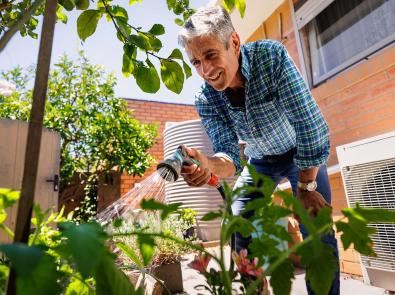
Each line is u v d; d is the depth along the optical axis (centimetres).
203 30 108
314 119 120
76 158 476
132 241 116
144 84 85
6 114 385
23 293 21
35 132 31
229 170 143
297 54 300
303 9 293
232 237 46
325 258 33
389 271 153
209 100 159
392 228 151
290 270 35
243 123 150
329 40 266
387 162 155
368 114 208
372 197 162
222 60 114
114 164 491
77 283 46
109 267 28
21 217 29
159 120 701
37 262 19
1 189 34
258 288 37
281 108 136
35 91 33
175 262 193
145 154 504
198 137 411
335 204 215
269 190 34
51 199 275
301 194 122
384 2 216
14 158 253
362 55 232
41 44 35
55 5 37
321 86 251
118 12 93
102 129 466
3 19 88
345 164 179
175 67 84
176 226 239
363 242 33
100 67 515
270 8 330
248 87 132
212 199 382
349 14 247
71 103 488
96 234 23
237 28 369
